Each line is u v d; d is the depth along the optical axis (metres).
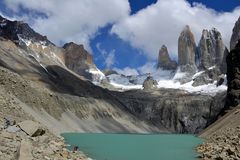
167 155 60.88
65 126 147.12
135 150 71.44
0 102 61.59
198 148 70.94
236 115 110.00
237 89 173.88
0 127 37.16
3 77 113.12
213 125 141.88
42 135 40.75
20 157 27.62
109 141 101.88
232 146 49.38
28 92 124.38
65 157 33.12
